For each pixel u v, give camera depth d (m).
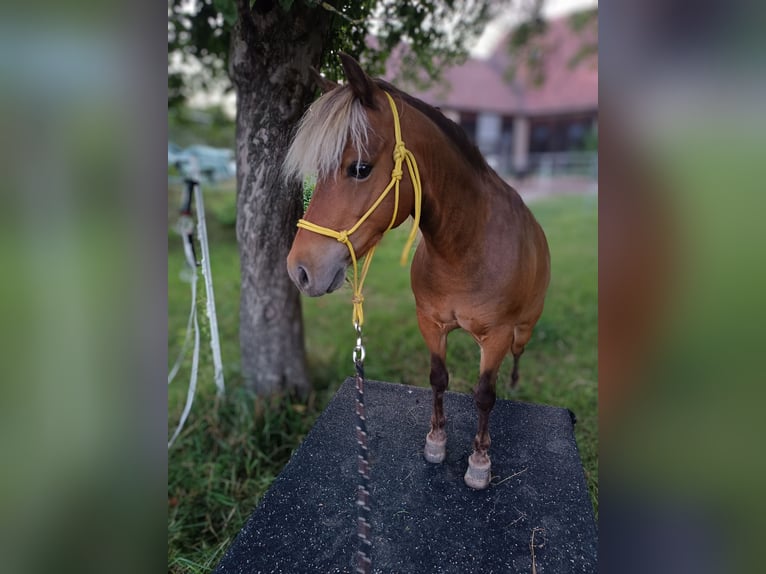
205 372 2.73
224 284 4.18
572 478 1.52
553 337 3.28
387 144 1.02
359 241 1.04
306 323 3.62
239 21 1.70
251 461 2.13
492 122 14.58
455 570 1.21
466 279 1.25
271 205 2.09
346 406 1.96
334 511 1.41
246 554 1.26
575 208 7.79
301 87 1.81
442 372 1.48
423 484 1.51
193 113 5.15
